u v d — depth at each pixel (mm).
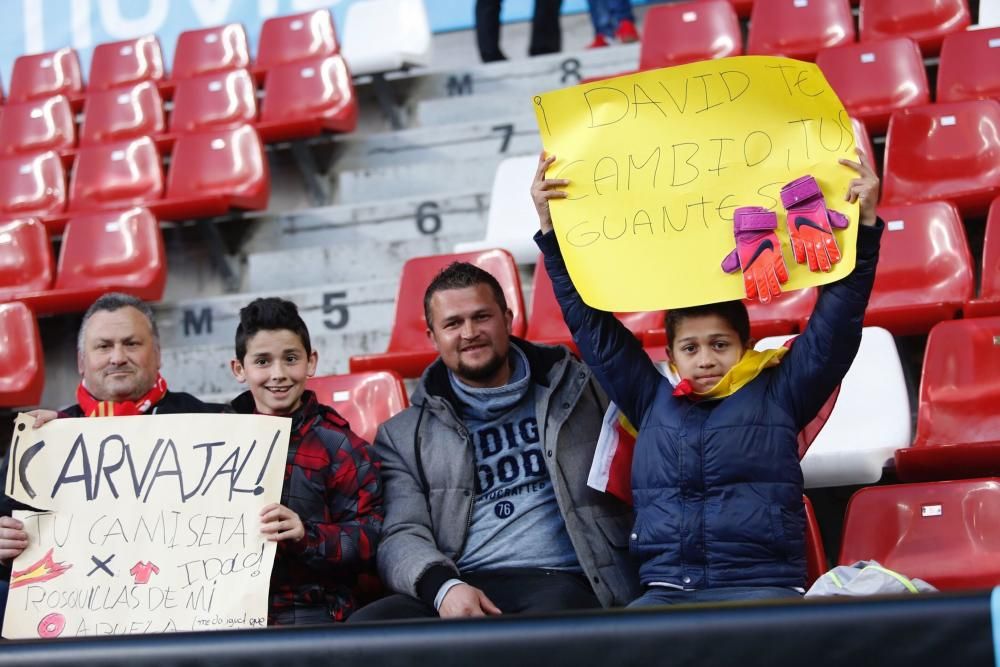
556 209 2820
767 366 2760
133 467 2752
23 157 6797
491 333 3027
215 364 5289
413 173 6441
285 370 3014
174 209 6023
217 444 2754
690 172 2785
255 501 2719
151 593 2670
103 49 8148
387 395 3846
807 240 2652
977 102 5301
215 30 8008
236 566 2676
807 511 3068
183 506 2723
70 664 2066
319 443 3037
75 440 2773
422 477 3059
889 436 3678
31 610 2676
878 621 1806
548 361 3127
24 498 2748
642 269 2744
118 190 6613
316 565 2834
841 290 2656
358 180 6512
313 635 1991
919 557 3006
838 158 2715
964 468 3453
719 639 1852
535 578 2904
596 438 3035
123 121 7402
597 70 7070
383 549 2926
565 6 8008
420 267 4824
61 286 5801
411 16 7359
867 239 2652
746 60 2816
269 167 6781
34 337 5098
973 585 2936
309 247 6047
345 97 6953
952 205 4621
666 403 2775
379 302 5340
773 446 2664
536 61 7121
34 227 5879
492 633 1927
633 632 1882
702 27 6906
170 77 8039
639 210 2785
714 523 2645
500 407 3064
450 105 7070
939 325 3900
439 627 1950
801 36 6820
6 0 8383
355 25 7426
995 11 6473
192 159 6508
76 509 2736
